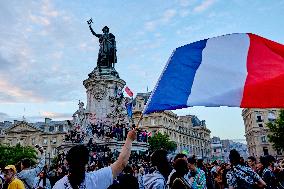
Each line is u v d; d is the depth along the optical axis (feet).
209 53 19.56
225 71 18.61
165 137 274.36
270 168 40.04
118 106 147.02
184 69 19.35
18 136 374.84
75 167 13.43
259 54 18.71
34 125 385.91
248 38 19.36
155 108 17.94
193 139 420.36
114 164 14.28
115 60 164.35
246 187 29.01
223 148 584.40
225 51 19.22
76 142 135.03
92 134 134.62
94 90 151.12
